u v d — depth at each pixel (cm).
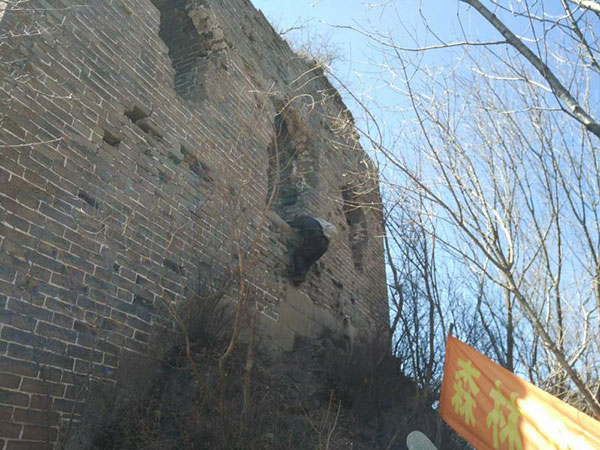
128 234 670
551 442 448
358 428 795
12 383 510
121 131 698
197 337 691
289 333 950
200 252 782
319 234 1029
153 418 580
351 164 1310
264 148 1032
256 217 935
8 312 519
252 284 815
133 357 629
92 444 541
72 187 612
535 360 675
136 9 780
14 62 577
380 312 1345
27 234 552
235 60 1023
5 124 550
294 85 1223
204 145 857
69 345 568
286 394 759
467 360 528
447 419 520
